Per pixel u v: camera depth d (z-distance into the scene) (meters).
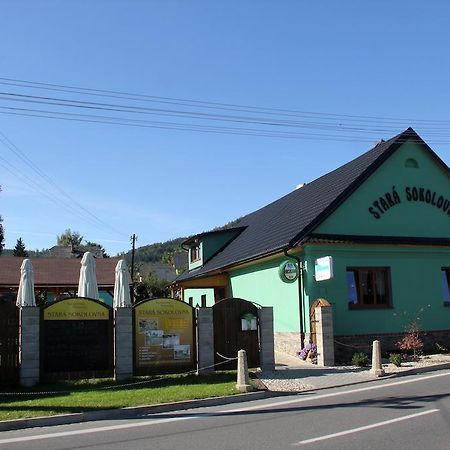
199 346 15.20
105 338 14.48
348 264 20.20
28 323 13.80
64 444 8.02
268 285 22.88
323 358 17.31
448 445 7.02
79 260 38.50
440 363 16.59
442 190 23.06
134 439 8.16
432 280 21.61
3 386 13.44
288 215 25.64
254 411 10.24
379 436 7.66
